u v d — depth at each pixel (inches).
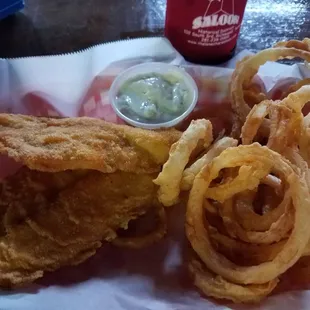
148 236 8.5
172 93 9.5
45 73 9.6
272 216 7.9
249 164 7.7
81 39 11.2
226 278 7.6
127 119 9.2
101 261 8.2
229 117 9.8
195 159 8.6
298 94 8.5
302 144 8.5
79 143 8.2
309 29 11.8
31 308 7.1
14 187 8.6
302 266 8.0
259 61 9.5
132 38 11.2
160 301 7.5
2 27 11.2
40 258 7.8
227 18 10.2
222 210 8.2
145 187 8.4
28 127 8.5
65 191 8.4
